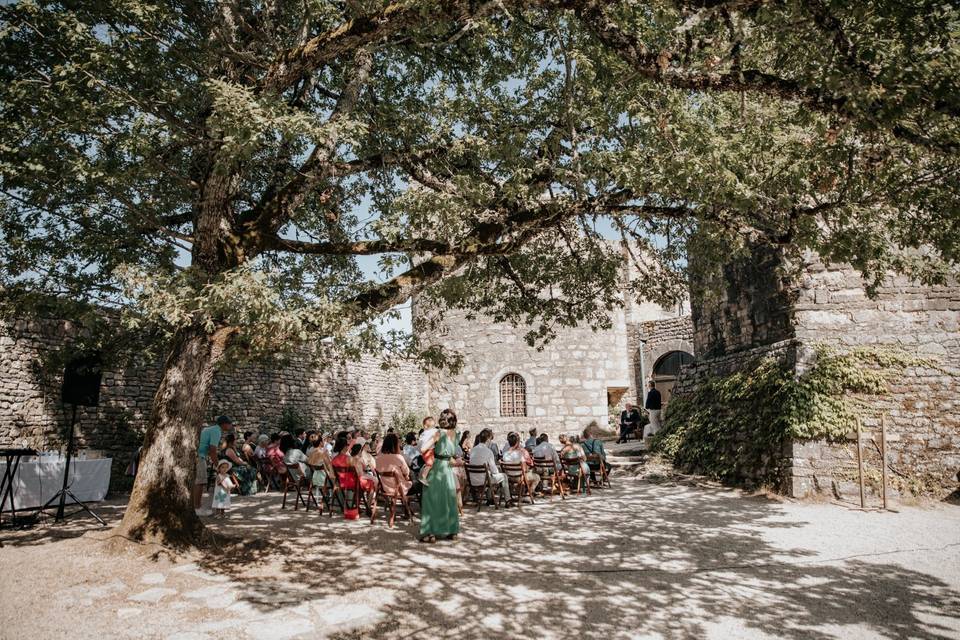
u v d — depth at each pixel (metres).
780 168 5.38
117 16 5.59
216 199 5.75
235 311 4.98
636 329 22.80
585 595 4.76
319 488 9.22
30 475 8.29
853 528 7.31
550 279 9.50
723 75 4.21
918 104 3.48
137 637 3.86
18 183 5.68
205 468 8.67
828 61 3.68
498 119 7.23
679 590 4.89
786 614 4.34
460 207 5.61
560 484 10.08
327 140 4.93
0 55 5.84
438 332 20.86
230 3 6.05
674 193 5.37
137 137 5.20
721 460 11.25
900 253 7.42
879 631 4.04
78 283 6.63
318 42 5.32
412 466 8.87
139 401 12.71
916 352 9.87
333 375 19.41
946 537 6.82
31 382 10.70
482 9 4.71
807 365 9.98
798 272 6.76
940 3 3.49
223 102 4.45
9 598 4.55
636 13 5.53
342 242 7.70
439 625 4.11
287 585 4.96
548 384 19.58
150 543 5.72
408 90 8.16
